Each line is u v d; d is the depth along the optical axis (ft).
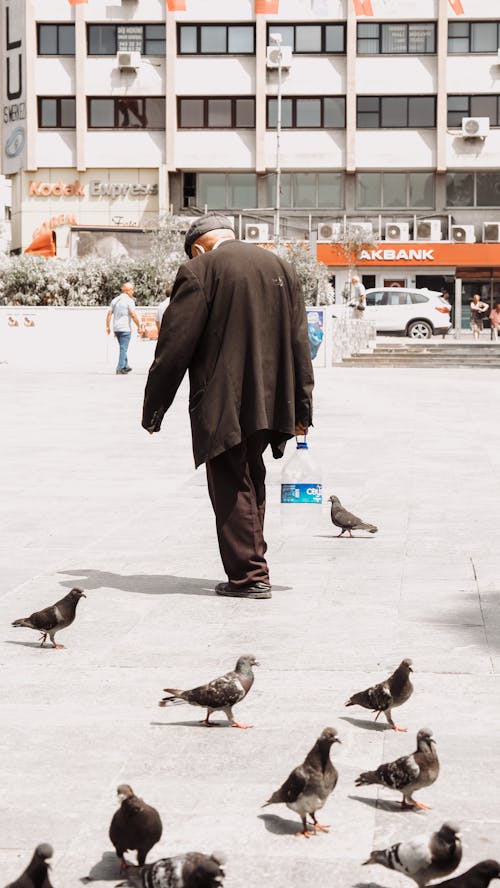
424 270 226.38
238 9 226.58
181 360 27.14
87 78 229.66
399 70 227.40
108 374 109.81
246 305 27.09
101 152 231.09
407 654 22.71
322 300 154.61
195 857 11.60
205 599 27.27
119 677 21.45
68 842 14.61
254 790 16.20
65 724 18.97
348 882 13.57
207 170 231.50
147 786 16.39
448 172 230.27
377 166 229.25
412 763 14.88
